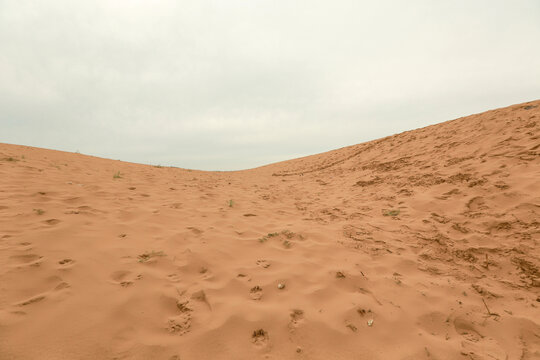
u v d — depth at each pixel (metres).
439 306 2.04
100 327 1.47
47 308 1.53
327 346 1.59
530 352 1.64
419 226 3.71
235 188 7.41
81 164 7.60
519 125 6.44
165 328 1.60
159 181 6.77
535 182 3.88
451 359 1.55
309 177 10.53
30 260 1.98
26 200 3.36
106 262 2.17
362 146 13.66
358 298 2.08
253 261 2.61
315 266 2.58
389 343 1.65
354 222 4.06
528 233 3.01
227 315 1.75
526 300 2.13
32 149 8.91
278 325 1.71
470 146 6.66
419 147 8.76
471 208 3.89
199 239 2.97
